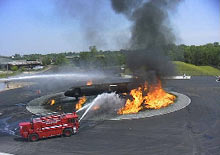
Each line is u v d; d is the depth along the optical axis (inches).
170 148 847.1
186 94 1863.9
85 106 1529.3
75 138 981.8
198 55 4827.8
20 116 1387.8
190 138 936.3
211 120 1163.9
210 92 1931.6
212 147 847.7
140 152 823.1
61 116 1016.2
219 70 4387.3
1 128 1176.8
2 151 877.2
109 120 1210.6
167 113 1302.9
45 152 856.3
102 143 914.7
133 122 1163.3
